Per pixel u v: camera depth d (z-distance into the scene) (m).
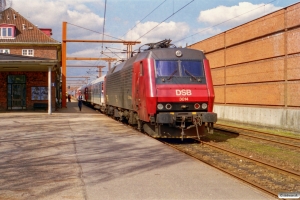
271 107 18.69
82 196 5.73
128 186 6.36
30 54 34.56
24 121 19.48
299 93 16.52
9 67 26.36
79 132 14.55
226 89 23.36
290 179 7.81
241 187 6.35
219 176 7.15
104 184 6.50
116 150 10.23
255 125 19.75
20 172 7.43
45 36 35.22
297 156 10.68
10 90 30.02
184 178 6.97
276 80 18.09
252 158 9.63
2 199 5.55
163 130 12.85
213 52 24.97
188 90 12.73
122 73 17.81
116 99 19.88
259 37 19.39
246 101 20.94
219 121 23.44
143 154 9.60
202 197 5.73
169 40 14.49
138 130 15.91
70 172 7.45
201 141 13.05
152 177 7.05
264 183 7.49
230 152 10.66
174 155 9.46
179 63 13.09
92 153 9.73
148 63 12.95
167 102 12.57
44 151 10.00
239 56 21.45
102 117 23.34
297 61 16.52
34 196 5.72
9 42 33.91
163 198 5.67
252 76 20.19
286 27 17.22
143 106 13.16
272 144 13.01
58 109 34.06
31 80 30.22
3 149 10.30
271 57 18.44
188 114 12.48
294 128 16.61
